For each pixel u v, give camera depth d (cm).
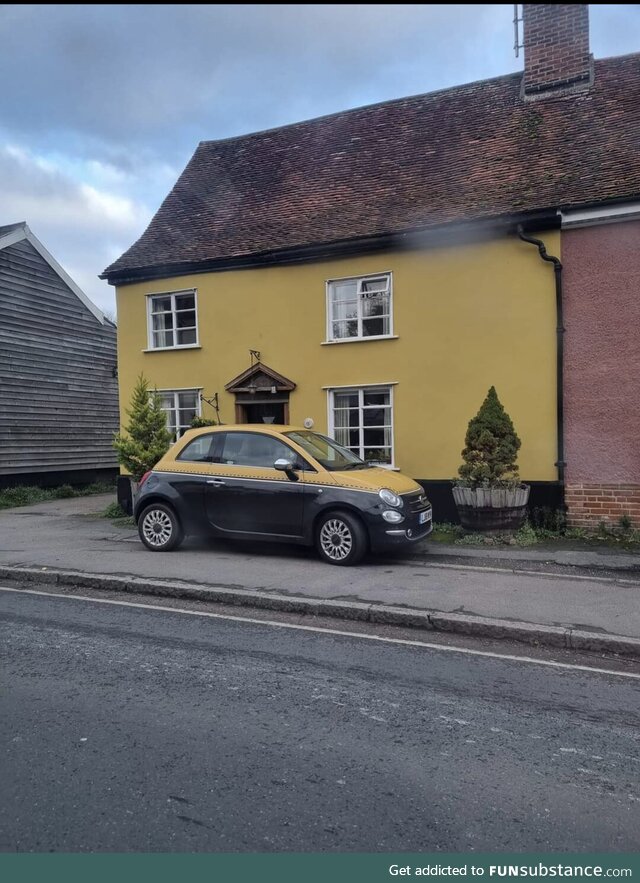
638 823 288
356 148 1361
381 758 343
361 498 767
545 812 296
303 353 1191
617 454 961
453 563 795
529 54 1232
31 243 1783
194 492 851
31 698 417
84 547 921
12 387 1711
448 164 1195
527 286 1016
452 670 475
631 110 1101
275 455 829
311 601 623
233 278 1251
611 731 378
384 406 1131
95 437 2014
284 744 357
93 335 2017
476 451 945
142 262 1325
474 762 340
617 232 955
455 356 1068
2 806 297
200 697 420
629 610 594
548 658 505
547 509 993
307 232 1191
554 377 1000
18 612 623
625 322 953
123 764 335
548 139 1130
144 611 628
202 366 1282
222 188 1449
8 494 1603
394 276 1111
